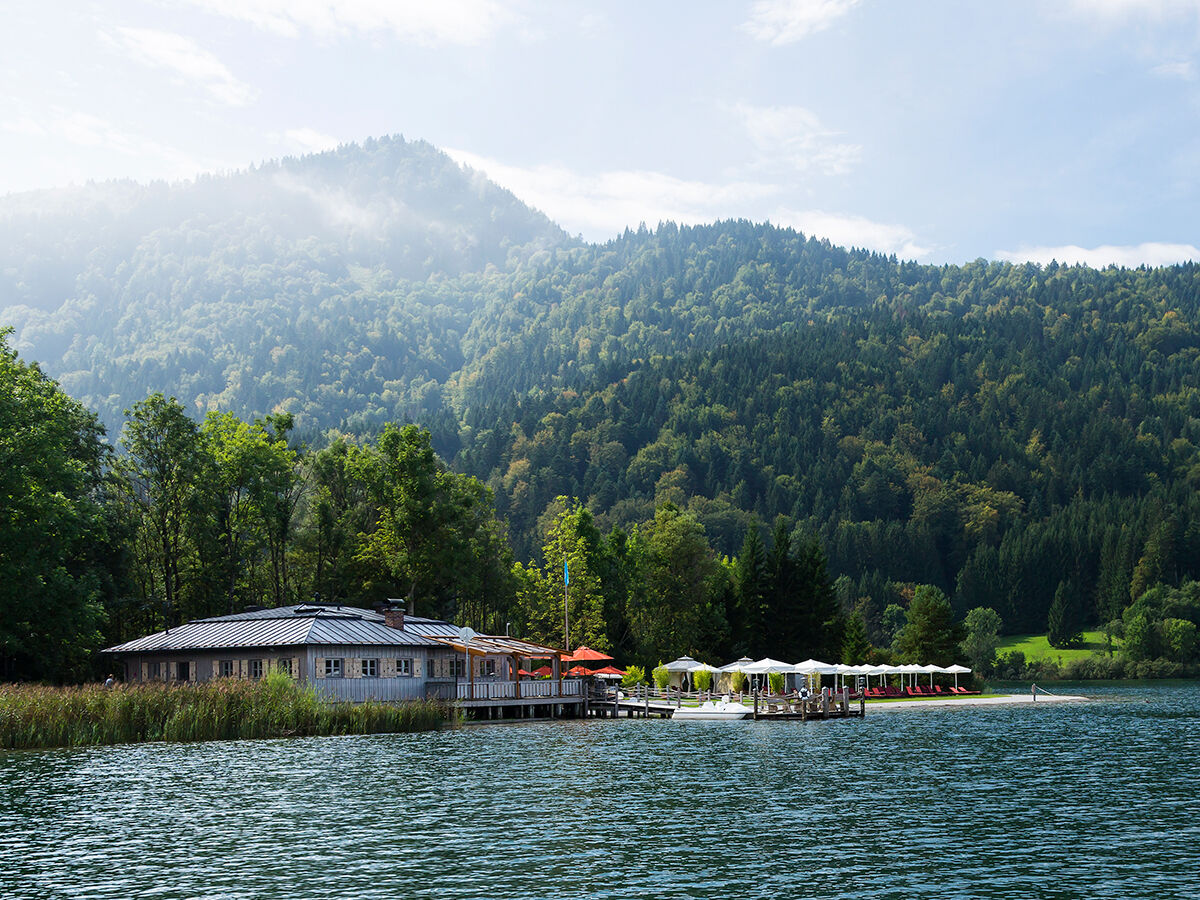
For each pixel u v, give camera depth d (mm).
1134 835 33938
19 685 65375
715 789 43750
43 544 73500
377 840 33125
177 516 97688
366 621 81875
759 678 115438
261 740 63000
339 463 112500
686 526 140125
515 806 39312
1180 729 75812
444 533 106250
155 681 69062
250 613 84750
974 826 35531
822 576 132625
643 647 131375
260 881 28156
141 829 34906
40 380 83750
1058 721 84875
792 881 28141
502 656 92625
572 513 130250
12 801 40188
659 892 27047
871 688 122625
